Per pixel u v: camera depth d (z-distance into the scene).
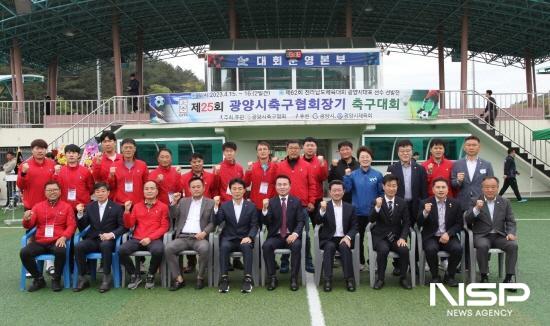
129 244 6.01
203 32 23.86
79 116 17.81
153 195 6.21
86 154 12.41
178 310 5.17
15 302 5.53
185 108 15.41
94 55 25.72
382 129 15.87
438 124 15.85
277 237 6.14
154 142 16.06
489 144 16.27
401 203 6.05
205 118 15.34
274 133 16.03
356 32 24.94
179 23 22.39
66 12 17.97
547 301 5.32
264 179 6.70
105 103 16.56
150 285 6.04
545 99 17.81
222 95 15.29
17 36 19.41
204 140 15.95
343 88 16.59
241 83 16.59
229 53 16.52
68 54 24.95
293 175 6.62
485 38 23.72
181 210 6.26
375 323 4.71
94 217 6.24
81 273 6.02
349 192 6.73
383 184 6.16
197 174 6.89
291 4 20.64
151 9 19.86
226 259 5.92
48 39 21.84
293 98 15.17
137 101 17.23
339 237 6.07
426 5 19.98
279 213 6.16
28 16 17.69
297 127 15.99
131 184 6.65
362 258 6.83
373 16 22.28
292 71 16.59
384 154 15.84
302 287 6.00
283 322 4.76
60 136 15.91
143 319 4.90
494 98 17.23
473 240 5.98
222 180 7.01
